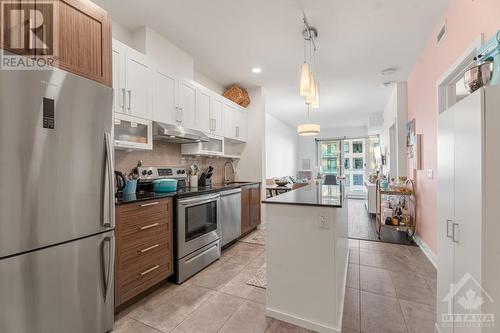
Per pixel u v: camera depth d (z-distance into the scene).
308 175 9.09
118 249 1.82
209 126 3.47
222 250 3.35
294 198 1.99
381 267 2.73
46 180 1.29
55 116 1.33
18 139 1.18
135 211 1.96
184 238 2.46
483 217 1.05
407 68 3.71
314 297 1.71
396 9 2.30
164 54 2.78
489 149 1.04
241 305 2.00
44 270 1.30
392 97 4.95
